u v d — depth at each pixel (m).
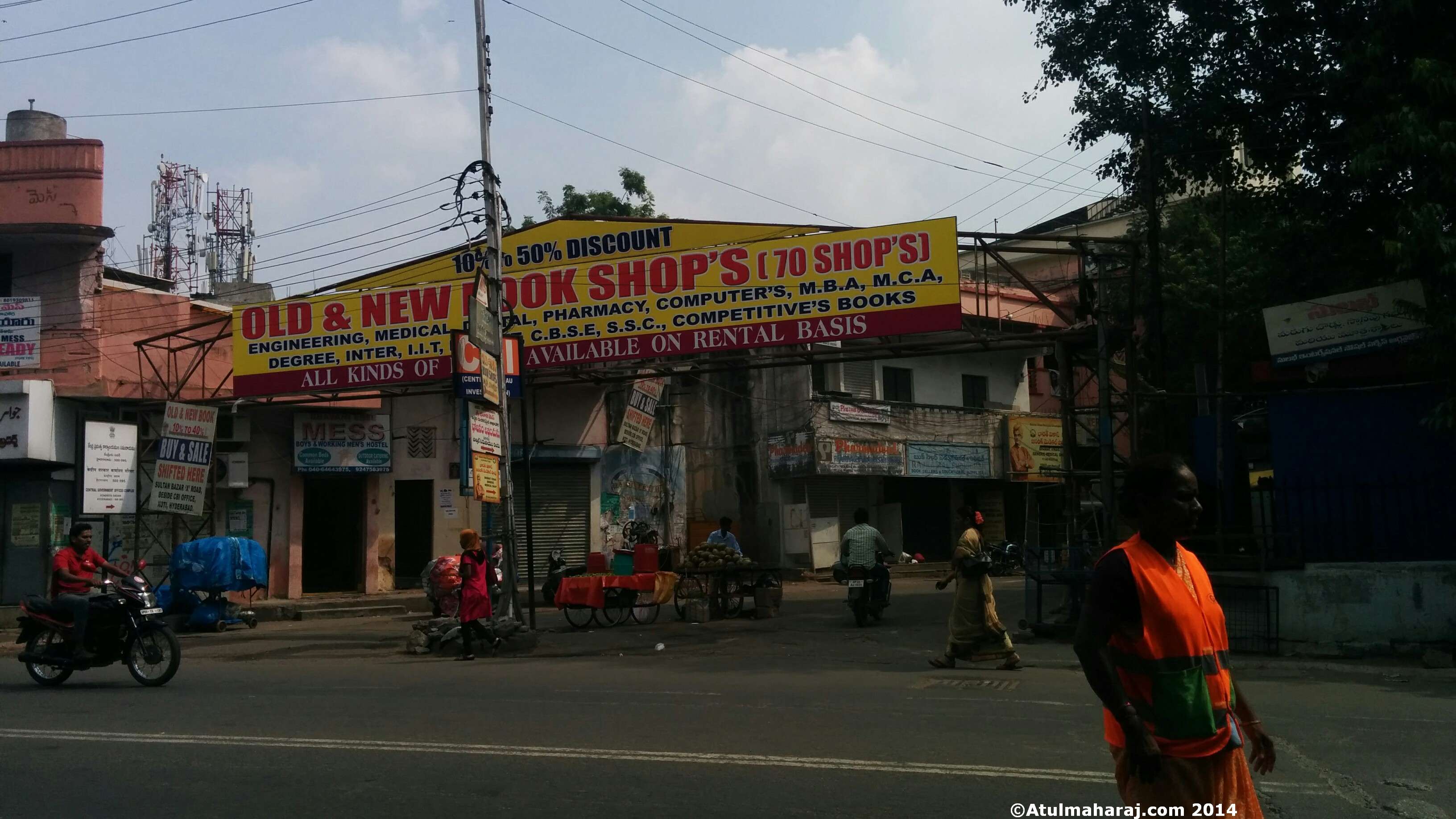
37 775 6.60
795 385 30.16
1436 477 13.15
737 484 31.33
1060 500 34.38
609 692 9.79
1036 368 36.16
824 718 8.20
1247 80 16.05
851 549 16.64
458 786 6.15
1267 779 6.29
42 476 21.42
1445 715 8.34
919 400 32.81
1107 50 16.73
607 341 18.55
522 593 25.62
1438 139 11.50
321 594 24.78
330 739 7.55
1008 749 6.98
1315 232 17.44
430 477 25.97
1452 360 11.87
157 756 7.10
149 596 10.98
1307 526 13.55
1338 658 12.15
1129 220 32.56
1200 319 24.34
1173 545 3.54
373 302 20.64
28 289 22.12
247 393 21.28
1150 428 24.17
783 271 17.47
